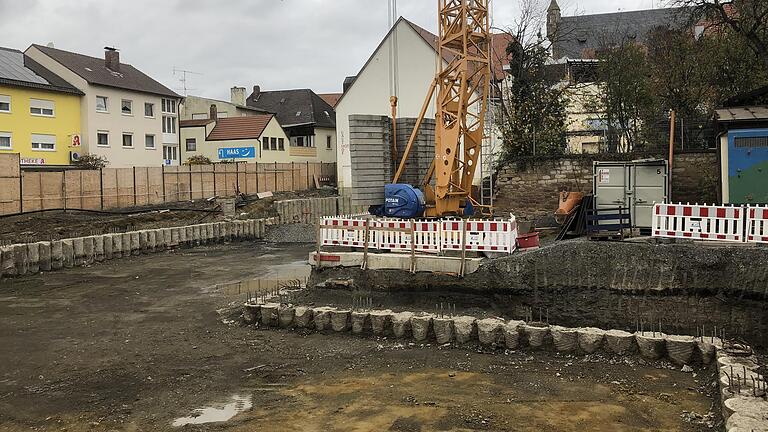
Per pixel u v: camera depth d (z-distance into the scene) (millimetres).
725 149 15125
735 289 10898
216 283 18500
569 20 49219
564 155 21562
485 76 17438
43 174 28391
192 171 37844
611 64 25703
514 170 22250
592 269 11938
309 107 64938
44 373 10133
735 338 10758
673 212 12031
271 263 23047
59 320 13812
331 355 10883
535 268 12344
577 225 15258
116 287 17906
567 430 7477
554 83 31109
